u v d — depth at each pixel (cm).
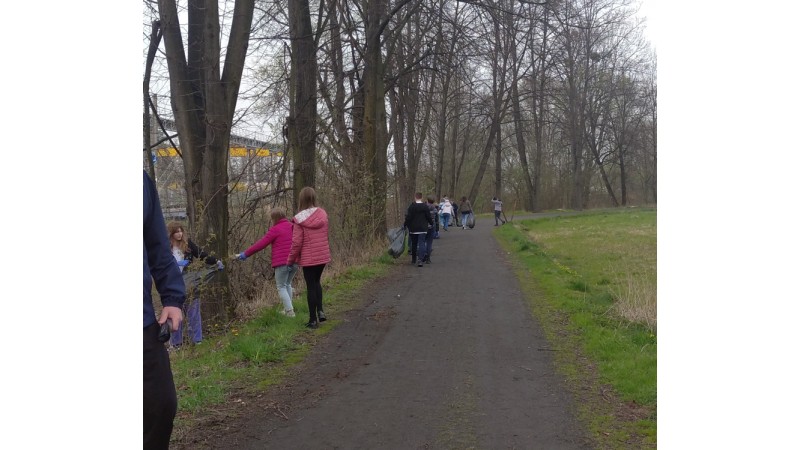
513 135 5059
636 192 6769
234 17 862
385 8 1695
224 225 862
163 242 316
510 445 427
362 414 489
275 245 841
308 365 631
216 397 524
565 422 467
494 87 3700
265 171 1241
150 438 300
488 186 5288
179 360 671
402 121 2414
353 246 1439
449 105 2878
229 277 955
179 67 867
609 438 436
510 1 1509
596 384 557
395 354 669
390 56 1889
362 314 884
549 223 3400
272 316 812
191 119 877
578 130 4891
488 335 752
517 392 538
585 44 3478
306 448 427
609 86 4769
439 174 3600
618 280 1201
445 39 1708
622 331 741
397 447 426
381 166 1866
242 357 651
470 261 1550
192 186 871
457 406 504
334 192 1408
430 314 882
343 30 1683
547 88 3875
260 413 494
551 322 819
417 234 1445
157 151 1055
